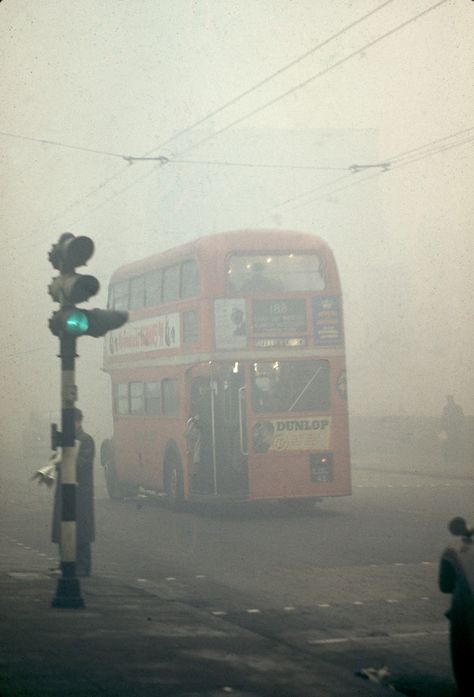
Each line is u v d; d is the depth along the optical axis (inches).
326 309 762.2
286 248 760.3
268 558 555.2
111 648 325.7
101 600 416.2
